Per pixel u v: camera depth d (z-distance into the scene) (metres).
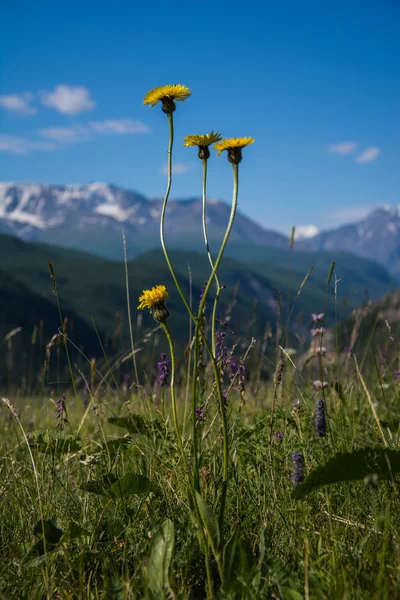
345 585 0.60
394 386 1.37
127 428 1.08
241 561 0.65
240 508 0.81
